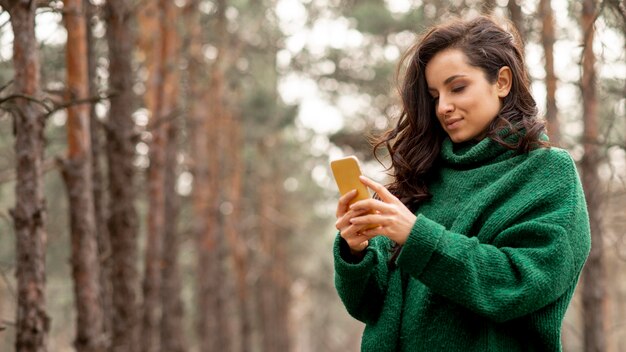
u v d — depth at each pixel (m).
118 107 9.16
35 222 5.15
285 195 28.44
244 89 20.31
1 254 15.71
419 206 2.62
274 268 27.62
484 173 2.45
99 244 8.89
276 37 18.19
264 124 20.83
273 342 27.17
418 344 2.44
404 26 14.70
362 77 17.36
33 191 5.14
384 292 2.57
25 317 5.14
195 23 14.04
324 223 32.25
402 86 2.66
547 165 2.39
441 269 2.26
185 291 25.31
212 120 17.83
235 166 21.14
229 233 21.66
